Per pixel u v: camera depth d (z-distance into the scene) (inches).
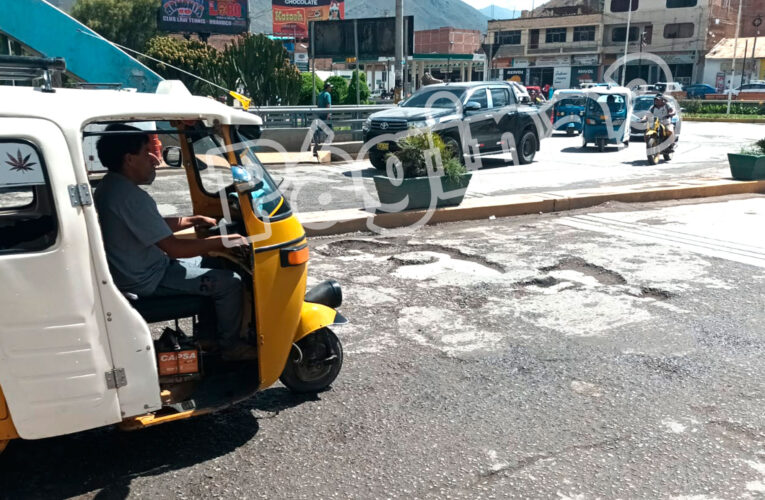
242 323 149.5
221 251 151.9
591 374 179.6
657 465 136.3
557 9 2687.0
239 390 144.6
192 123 164.4
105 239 131.3
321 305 166.2
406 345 199.0
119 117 121.4
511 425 152.5
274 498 124.9
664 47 2315.5
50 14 444.8
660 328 212.8
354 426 151.9
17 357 115.1
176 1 1855.3
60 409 120.0
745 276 268.4
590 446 143.6
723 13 2320.4
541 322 218.2
